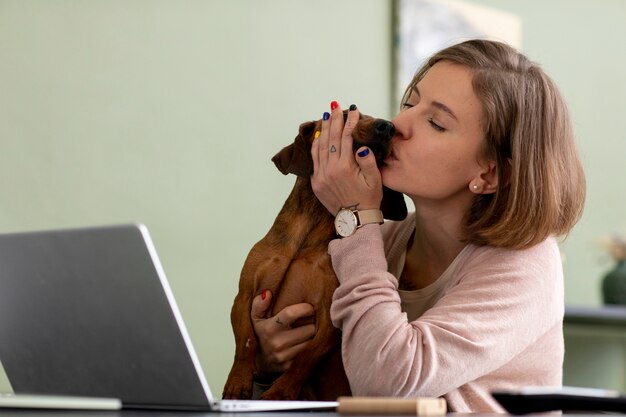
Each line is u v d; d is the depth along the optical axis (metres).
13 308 1.62
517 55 2.13
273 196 4.49
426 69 2.19
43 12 3.71
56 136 3.73
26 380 1.71
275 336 2.11
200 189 4.18
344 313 1.88
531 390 1.31
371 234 1.99
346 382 2.14
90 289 1.49
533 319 1.91
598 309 4.89
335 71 4.73
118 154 3.91
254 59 4.40
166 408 1.52
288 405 1.55
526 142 2.02
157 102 4.05
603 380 5.41
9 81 3.60
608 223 5.95
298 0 4.59
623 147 6.11
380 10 4.95
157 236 4.02
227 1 4.31
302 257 2.17
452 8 5.21
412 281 2.21
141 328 1.46
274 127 4.48
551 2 5.79
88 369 1.58
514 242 1.96
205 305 4.17
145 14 4.02
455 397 1.86
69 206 3.76
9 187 3.58
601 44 6.05
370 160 2.02
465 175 2.05
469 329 1.81
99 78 3.86
